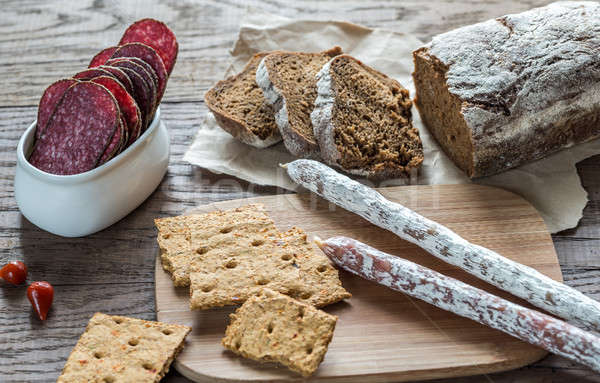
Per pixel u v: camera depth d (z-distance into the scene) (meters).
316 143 0.64
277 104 0.65
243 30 0.75
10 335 0.55
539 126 0.62
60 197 0.57
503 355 0.52
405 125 0.66
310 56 0.70
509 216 0.60
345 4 0.80
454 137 0.64
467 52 0.63
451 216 0.61
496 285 0.55
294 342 0.51
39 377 0.53
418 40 0.74
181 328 0.53
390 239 0.59
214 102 0.67
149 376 0.50
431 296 0.53
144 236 0.60
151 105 0.59
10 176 0.65
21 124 0.69
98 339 0.52
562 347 0.50
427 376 0.52
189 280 0.55
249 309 0.52
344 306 0.55
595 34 0.63
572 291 0.53
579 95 0.62
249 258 0.56
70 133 0.57
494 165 0.63
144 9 0.80
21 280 0.57
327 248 0.56
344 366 0.52
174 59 0.63
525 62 0.62
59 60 0.75
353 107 0.65
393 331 0.53
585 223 0.61
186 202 0.63
